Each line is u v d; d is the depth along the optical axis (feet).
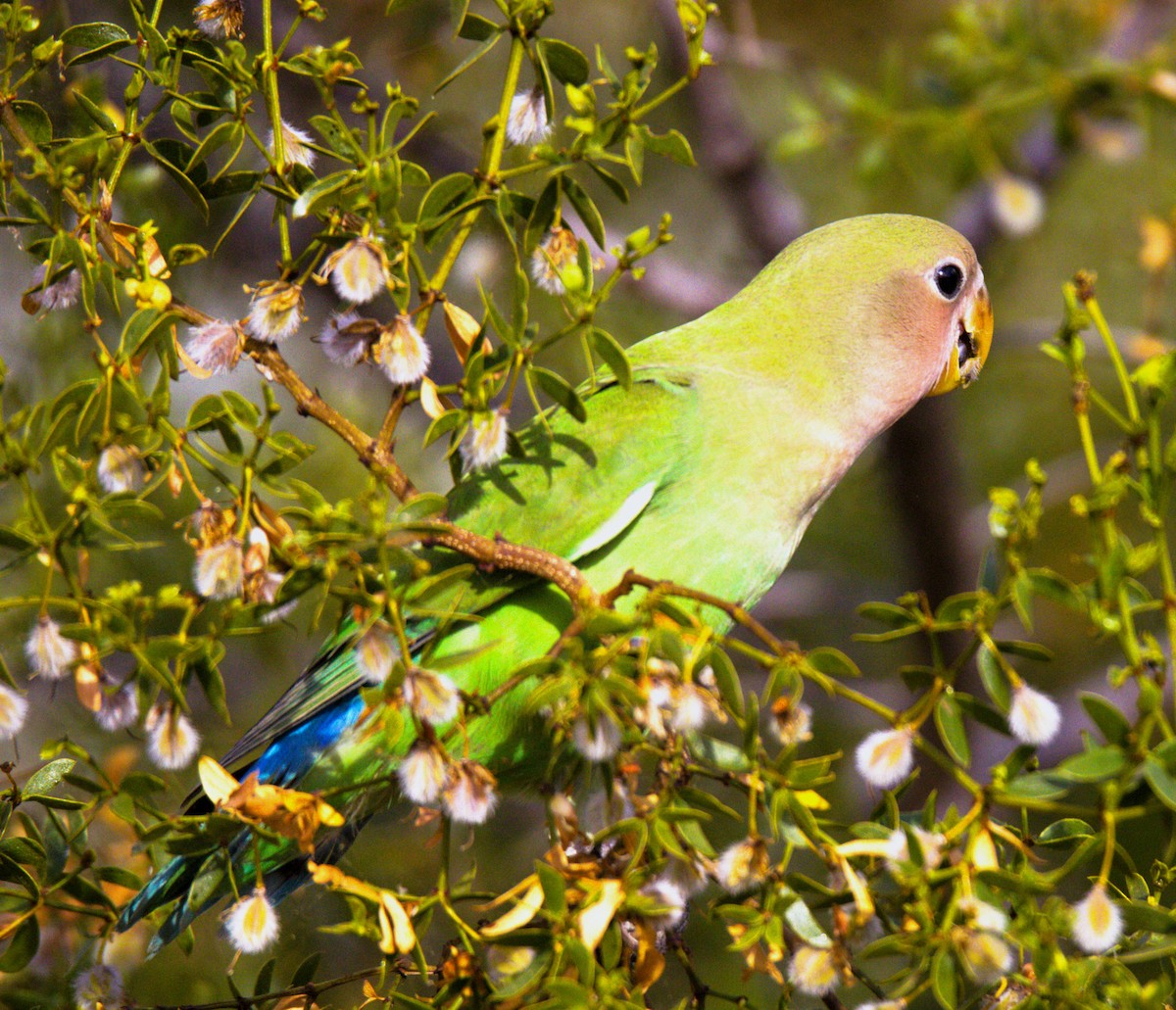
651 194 42.63
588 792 16.79
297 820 15.10
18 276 25.45
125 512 14.28
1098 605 13.06
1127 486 13.26
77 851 16.51
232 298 34.09
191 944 18.07
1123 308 40.14
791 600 40.34
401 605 14.01
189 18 26.89
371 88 33.47
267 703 30.09
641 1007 13.64
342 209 15.31
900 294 23.35
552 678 13.93
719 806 14.10
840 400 22.65
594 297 14.61
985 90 33.37
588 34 40.93
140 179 24.41
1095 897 13.23
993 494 13.12
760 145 41.32
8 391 23.40
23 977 19.88
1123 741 12.82
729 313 23.40
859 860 14.51
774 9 43.01
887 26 43.06
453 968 14.84
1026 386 41.68
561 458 20.48
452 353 38.37
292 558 14.39
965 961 13.20
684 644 13.43
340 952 25.57
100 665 14.62
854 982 14.61
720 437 21.54
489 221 16.53
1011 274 41.32
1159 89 32.14
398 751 20.24
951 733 13.43
